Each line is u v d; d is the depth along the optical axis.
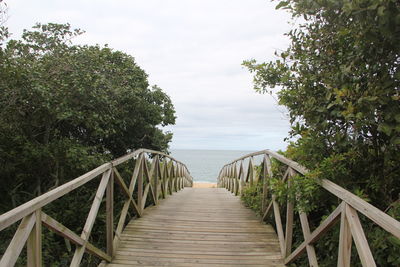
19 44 5.61
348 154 2.24
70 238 2.23
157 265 2.99
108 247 3.11
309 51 2.61
